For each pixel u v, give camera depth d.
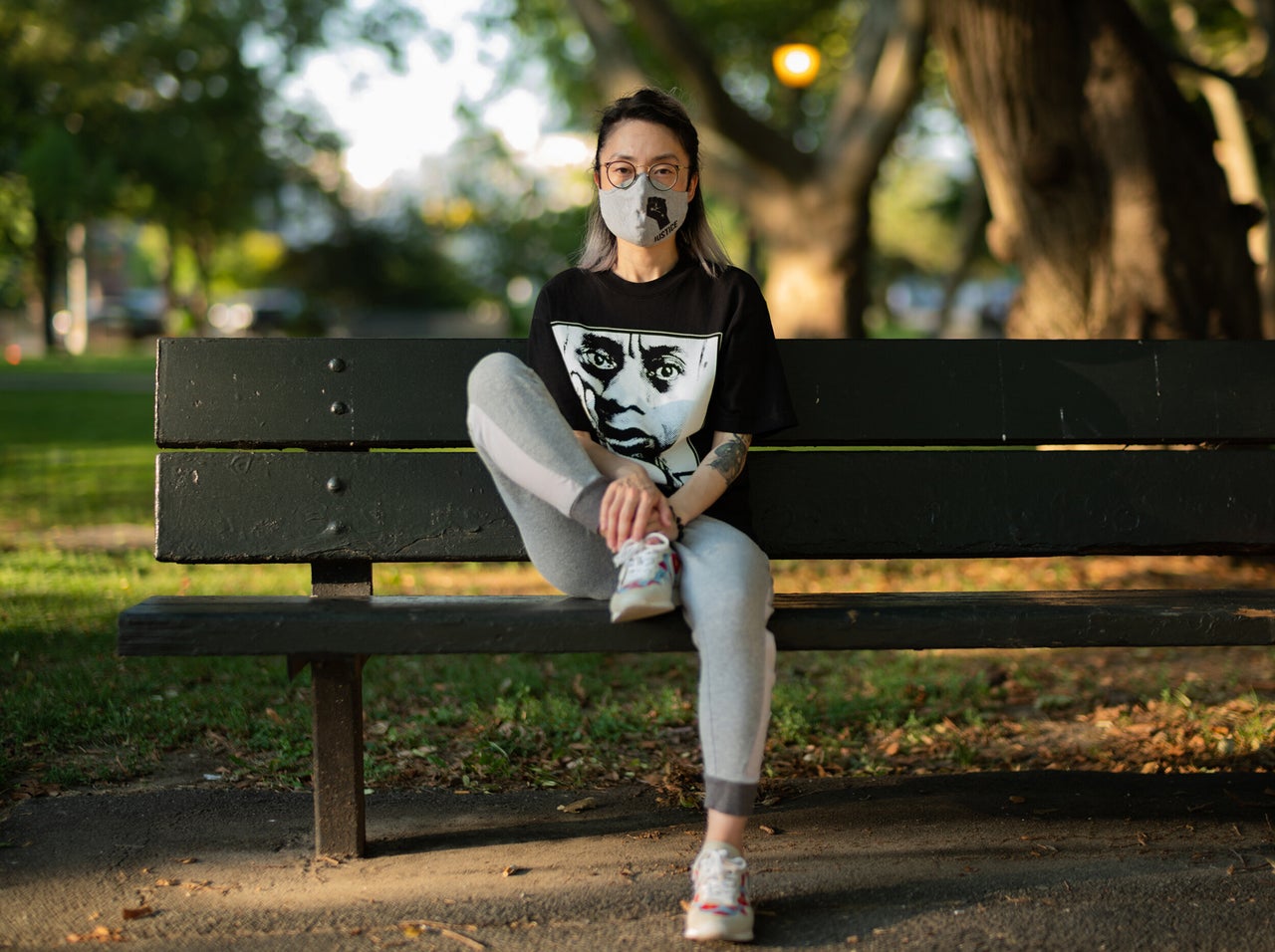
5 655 4.27
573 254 2.97
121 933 2.30
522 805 3.08
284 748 3.43
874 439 3.02
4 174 32.03
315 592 2.88
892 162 24.73
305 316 46.72
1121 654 4.76
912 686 4.19
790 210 13.66
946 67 7.03
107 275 65.88
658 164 2.72
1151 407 3.08
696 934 2.22
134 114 30.64
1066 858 2.67
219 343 2.86
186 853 2.70
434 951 2.24
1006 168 6.84
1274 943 2.27
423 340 2.89
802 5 19.59
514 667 4.33
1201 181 6.65
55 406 15.41
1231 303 6.66
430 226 50.69
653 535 2.37
